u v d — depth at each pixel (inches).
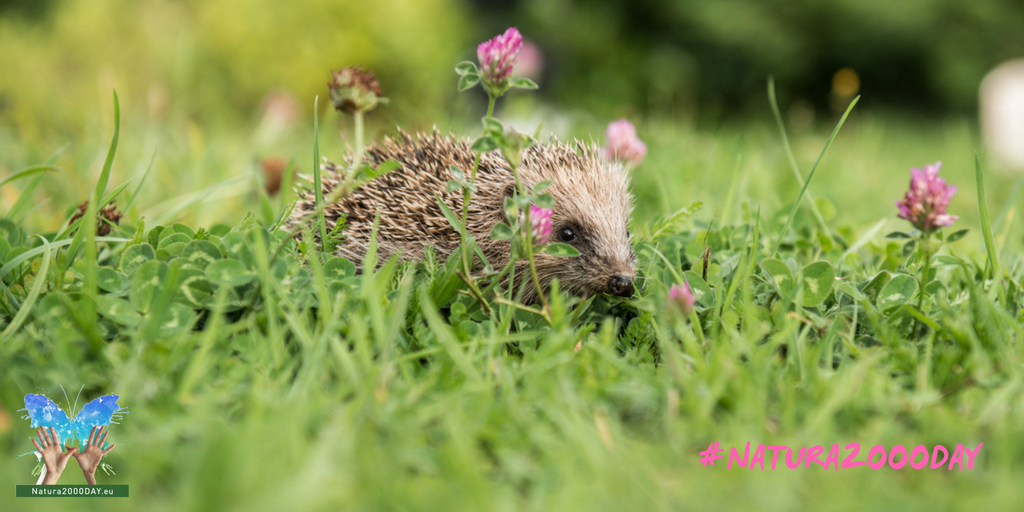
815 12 235.0
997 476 51.2
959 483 51.3
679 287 54.6
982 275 57.4
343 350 52.7
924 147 146.3
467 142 61.4
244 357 53.6
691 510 50.7
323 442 50.9
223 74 118.0
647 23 251.9
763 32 235.0
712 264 57.3
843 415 52.7
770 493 50.9
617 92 221.5
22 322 53.8
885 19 230.8
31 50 113.7
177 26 117.6
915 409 52.8
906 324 55.2
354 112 57.5
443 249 59.0
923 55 239.8
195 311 54.5
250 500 49.7
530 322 55.9
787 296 55.8
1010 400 52.8
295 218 60.2
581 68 225.5
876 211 69.2
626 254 59.0
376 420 51.9
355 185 56.0
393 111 124.3
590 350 54.1
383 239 59.1
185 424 51.6
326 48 122.4
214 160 70.7
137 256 55.6
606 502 50.6
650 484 50.9
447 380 53.1
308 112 123.3
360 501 50.5
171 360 53.0
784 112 249.4
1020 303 56.4
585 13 239.1
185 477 50.7
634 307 57.5
